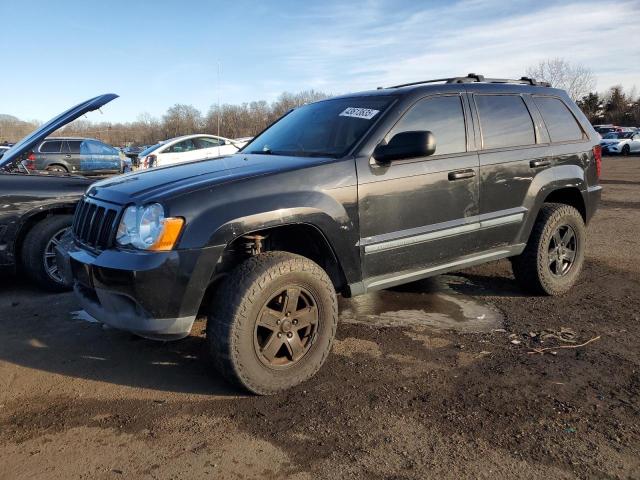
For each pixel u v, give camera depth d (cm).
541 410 295
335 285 359
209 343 305
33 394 323
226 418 293
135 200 303
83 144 1588
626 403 301
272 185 316
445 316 445
